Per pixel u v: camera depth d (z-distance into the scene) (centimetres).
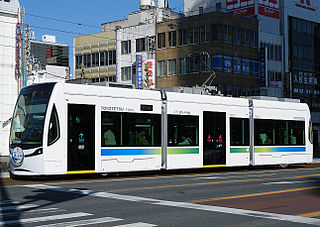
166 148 2108
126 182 1689
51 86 1767
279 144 2633
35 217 915
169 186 1532
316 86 6525
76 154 1786
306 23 6475
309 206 1120
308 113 2853
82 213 968
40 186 1503
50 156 1711
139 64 5566
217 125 2331
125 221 883
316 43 6600
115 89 1958
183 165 2166
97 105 1875
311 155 2838
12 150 1762
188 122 2206
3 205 1070
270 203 1161
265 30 5941
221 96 2422
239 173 2252
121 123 1953
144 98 2056
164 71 5778
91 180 1781
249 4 5912
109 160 1894
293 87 6128
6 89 4869
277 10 6119
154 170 2186
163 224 861
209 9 6312
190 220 909
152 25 5912
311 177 1978
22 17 5038
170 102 2145
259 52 5738
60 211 991
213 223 882
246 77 5591
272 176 2031
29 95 1808
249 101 2519
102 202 1134
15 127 1798
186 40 5588
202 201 1180
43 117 1727
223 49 5350
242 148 2439
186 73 5562
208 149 2277
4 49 4869
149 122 2062
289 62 6184
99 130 1870
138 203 1126
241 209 1058
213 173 2261
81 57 6719
